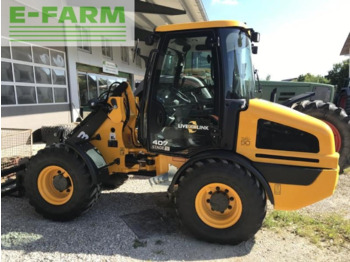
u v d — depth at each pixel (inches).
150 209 146.0
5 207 146.6
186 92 121.2
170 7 380.8
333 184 107.6
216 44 113.2
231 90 114.7
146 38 120.8
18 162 168.6
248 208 109.5
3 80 259.8
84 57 394.0
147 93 125.3
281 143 111.3
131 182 185.0
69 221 132.4
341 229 126.3
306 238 119.8
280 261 104.7
